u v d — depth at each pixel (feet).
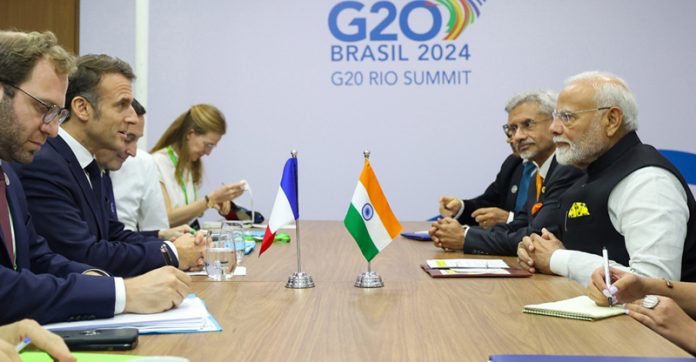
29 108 6.07
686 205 7.66
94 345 4.42
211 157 19.85
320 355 4.32
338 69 19.69
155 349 4.46
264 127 19.81
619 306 5.65
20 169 7.78
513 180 14.30
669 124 19.31
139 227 12.03
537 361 3.92
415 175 19.70
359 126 19.72
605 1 19.35
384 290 6.59
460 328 5.01
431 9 19.54
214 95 19.86
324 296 6.27
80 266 6.93
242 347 4.50
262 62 19.79
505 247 9.34
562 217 8.61
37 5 20.33
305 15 19.70
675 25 19.22
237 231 8.59
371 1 19.58
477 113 19.57
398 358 4.25
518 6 19.47
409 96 19.63
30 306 5.03
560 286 6.80
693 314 6.23
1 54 5.98
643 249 7.36
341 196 19.79
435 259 8.81
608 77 8.34
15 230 6.57
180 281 5.41
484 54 19.53
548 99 12.14
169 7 19.84
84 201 8.27
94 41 20.24
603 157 8.22
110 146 8.76
